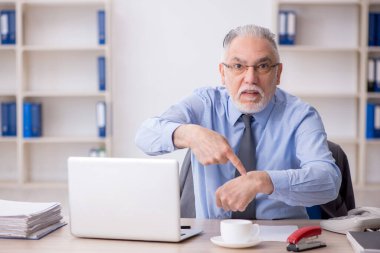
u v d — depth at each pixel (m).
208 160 1.91
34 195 5.19
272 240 1.81
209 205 2.30
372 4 5.48
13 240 1.84
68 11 5.66
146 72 5.62
